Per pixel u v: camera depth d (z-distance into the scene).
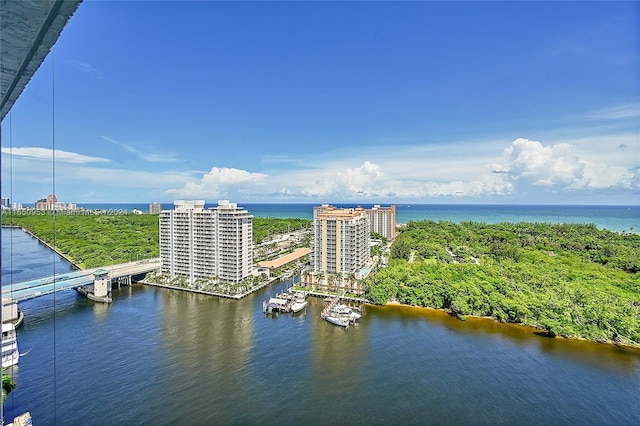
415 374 75.81
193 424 59.91
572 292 105.94
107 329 99.50
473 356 84.00
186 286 142.50
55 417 60.88
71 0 10.20
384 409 64.12
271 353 85.81
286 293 134.62
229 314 114.06
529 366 79.19
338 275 141.88
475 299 110.25
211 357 83.25
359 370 77.44
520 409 64.19
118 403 64.94
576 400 66.81
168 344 90.25
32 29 10.68
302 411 63.41
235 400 66.38
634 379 74.00
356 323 106.06
